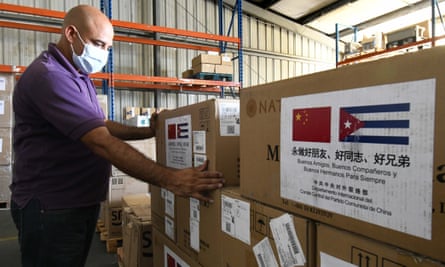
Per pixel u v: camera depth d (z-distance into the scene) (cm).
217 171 94
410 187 46
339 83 57
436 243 43
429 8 502
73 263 112
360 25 606
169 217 126
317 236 62
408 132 46
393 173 48
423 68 44
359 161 54
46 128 105
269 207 74
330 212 59
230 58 416
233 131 97
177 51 519
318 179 62
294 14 603
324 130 60
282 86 70
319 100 61
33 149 106
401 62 47
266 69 604
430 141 44
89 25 115
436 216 43
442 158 43
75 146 108
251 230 79
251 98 80
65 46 118
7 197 286
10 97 284
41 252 107
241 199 83
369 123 52
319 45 663
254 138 79
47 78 97
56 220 106
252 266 79
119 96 477
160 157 135
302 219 65
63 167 107
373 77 51
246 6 566
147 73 497
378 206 51
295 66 637
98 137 93
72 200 109
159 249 140
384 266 50
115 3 475
